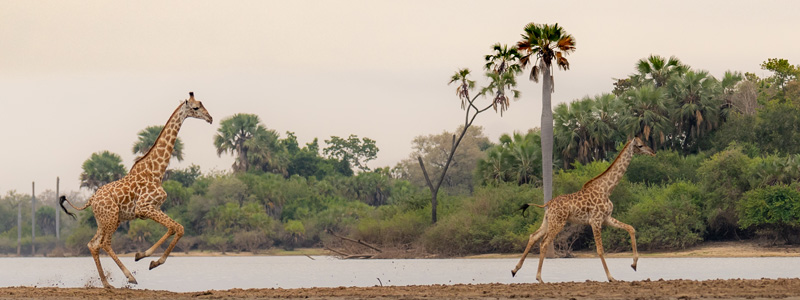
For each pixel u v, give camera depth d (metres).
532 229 157.25
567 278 82.88
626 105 189.25
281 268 123.62
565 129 186.12
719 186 158.75
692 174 178.50
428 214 181.00
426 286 54.59
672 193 165.25
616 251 157.88
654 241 154.50
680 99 195.25
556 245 157.50
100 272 54.59
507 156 186.25
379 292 50.53
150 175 54.16
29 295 50.25
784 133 188.50
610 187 58.16
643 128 187.50
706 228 161.75
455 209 180.00
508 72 166.62
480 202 171.38
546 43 135.50
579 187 162.38
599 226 57.66
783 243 153.75
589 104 189.12
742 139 188.75
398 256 169.12
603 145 185.62
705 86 194.62
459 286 54.00
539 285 53.41
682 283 52.41
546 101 136.50
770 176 153.25
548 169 135.88
